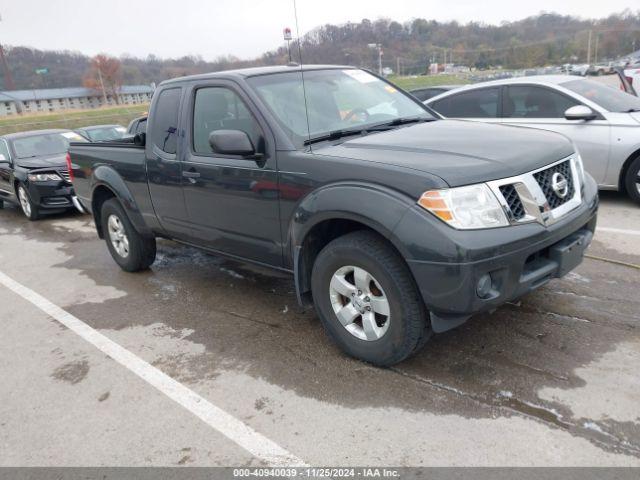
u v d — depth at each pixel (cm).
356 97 409
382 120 393
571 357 315
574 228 305
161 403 309
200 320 418
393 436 262
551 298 392
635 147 575
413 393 294
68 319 445
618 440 246
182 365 350
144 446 274
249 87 368
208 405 303
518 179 280
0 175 962
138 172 466
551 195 299
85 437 285
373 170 290
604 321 353
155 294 484
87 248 677
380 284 296
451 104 719
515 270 275
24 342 408
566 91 628
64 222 863
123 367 354
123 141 553
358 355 326
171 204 439
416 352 334
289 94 377
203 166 391
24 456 275
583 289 404
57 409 313
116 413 304
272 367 336
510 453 244
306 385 312
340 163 306
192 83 412
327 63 468
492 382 298
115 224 538
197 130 406
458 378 304
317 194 312
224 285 491
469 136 336
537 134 346
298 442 265
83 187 557
